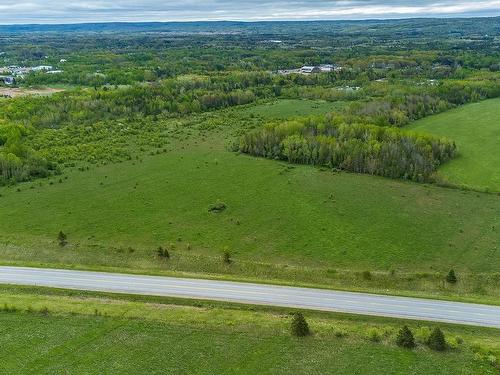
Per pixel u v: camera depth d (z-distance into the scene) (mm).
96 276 80688
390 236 97062
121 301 73062
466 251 91625
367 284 81062
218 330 66188
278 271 84000
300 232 98375
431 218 105375
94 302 72375
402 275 83125
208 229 99250
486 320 69875
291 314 70500
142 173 131500
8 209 107625
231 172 132750
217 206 108500
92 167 136000
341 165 136125
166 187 121438
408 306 73312
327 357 61375
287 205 111188
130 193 117438
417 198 116375
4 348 62000
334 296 75875
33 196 115188
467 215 107188
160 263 86562
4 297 72938
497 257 89438
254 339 64562
